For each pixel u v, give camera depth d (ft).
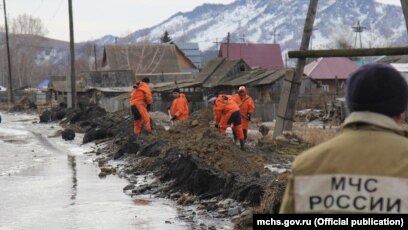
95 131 84.64
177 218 34.76
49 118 141.79
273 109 143.54
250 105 67.51
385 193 9.09
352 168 9.29
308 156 9.67
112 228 32.07
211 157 46.37
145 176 51.62
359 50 52.49
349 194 9.24
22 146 81.41
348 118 9.89
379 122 9.58
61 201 40.52
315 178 9.46
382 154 9.28
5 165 60.80
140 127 73.46
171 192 42.98
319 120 133.69
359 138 9.50
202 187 40.88
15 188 45.83
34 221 34.06
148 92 72.79
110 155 67.15
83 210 37.32
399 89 9.70
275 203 31.48
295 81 67.15
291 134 66.90
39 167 59.26
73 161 64.34
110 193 43.78
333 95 163.22
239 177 39.22
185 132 68.49
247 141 70.85
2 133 104.58
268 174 41.88
